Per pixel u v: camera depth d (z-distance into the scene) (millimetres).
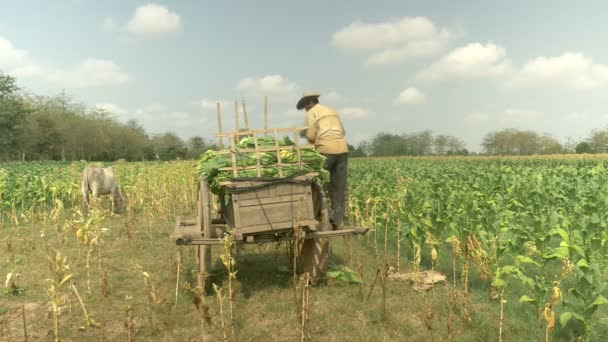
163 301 5047
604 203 8578
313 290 6000
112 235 9773
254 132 5711
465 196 8477
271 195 5566
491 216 7254
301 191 5641
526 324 4734
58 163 44656
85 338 4633
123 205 14023
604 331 4492
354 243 8711
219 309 4613
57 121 69562
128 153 83688
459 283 6176
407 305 5398
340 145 6789
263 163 5715
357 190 10992
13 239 9156
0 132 56562
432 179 15664
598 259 5973
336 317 5070
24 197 12477
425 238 6465
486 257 5641
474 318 4902
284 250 8195
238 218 5488
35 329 4824
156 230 10547
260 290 6066
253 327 4832
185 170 18484
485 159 49312
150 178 17469
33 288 6234
